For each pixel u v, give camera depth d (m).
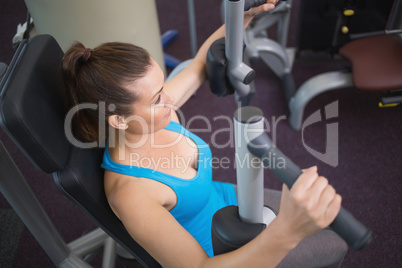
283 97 2.21
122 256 1.56
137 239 0.79
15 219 1.75
